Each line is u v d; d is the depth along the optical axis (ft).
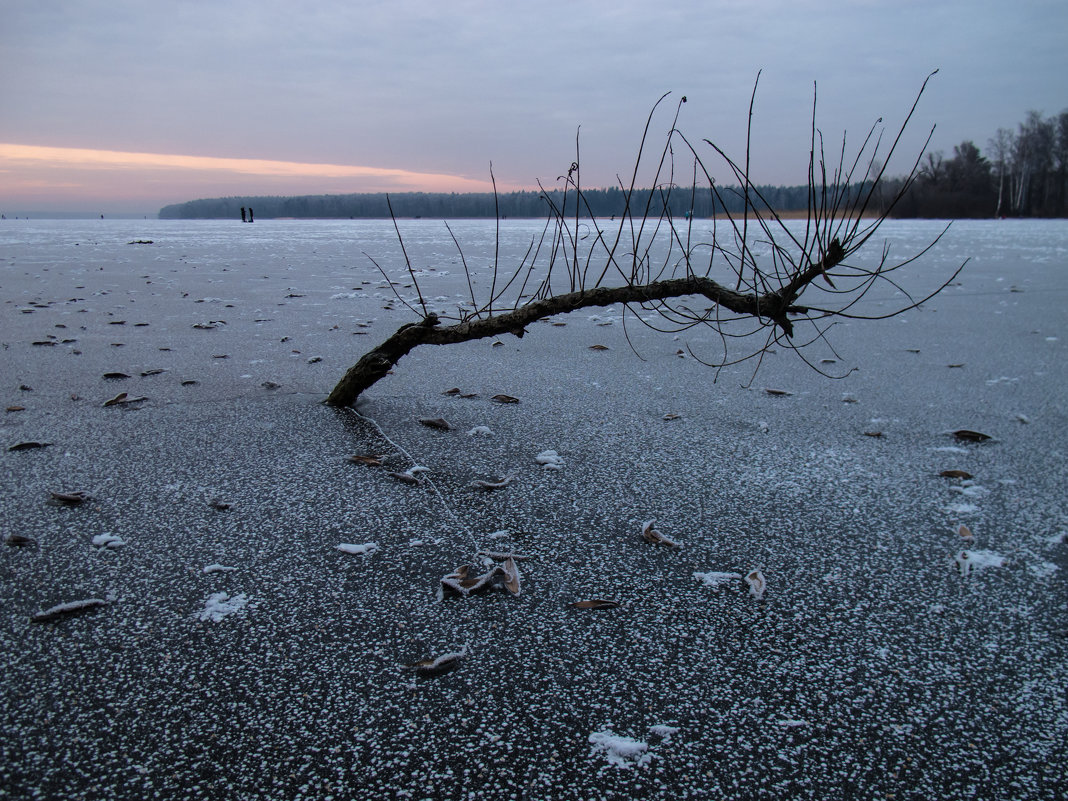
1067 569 6.81
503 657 5.32
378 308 23.47
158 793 4.03
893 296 28.30
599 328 20.13
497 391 12.96
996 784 4.25
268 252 52.70
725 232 61.57
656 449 9.95
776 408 12.13
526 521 7.60
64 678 4.99
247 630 5.58
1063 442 10.46
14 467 8.84
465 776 4.20
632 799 4.07
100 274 34.63
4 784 4.07
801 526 7.63
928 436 10.71
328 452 9.52
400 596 6.10
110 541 6.94
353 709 4.74
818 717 4.77
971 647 5.57
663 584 6.40
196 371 14.01
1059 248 60.59
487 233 90.94
